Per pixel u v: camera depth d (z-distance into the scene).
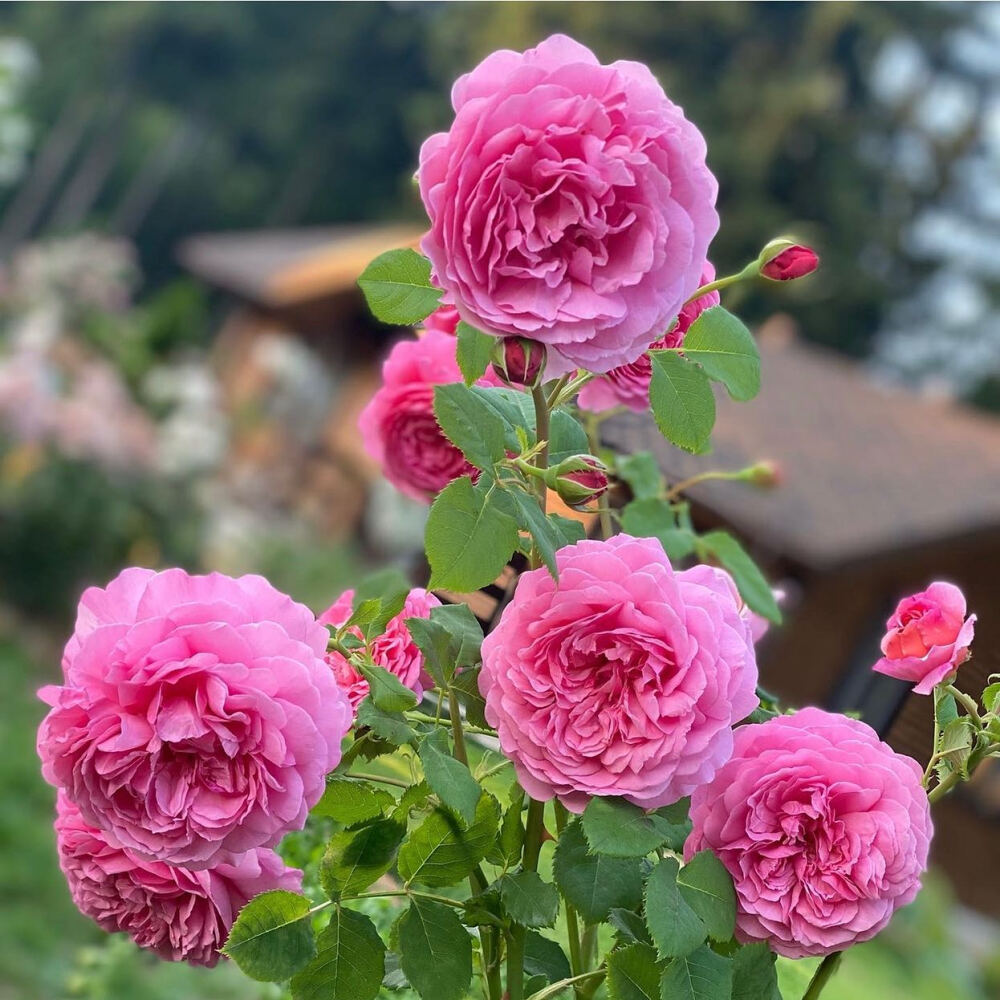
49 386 8.19
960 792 3.52
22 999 3.60
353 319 13.95
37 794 5.11
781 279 0.91
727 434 1.92
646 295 0.79
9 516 7.56
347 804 0.90
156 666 0.78
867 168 24.48
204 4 30.55
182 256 16.88
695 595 0.83
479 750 1.03
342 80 31.23
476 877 0.93
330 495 13.54
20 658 7.04
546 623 0.81
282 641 0.80
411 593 0.98
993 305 25.59
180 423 9.41
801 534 5.01
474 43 26.09
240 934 0.84
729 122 22.52
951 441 8.09
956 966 4.64
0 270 11.35
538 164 0.76
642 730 0.79
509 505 0.82
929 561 5.71
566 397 0.94
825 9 23.11
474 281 0.76
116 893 0.93
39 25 31.50
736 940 0.88
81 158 30.50
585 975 0.91
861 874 0.84
